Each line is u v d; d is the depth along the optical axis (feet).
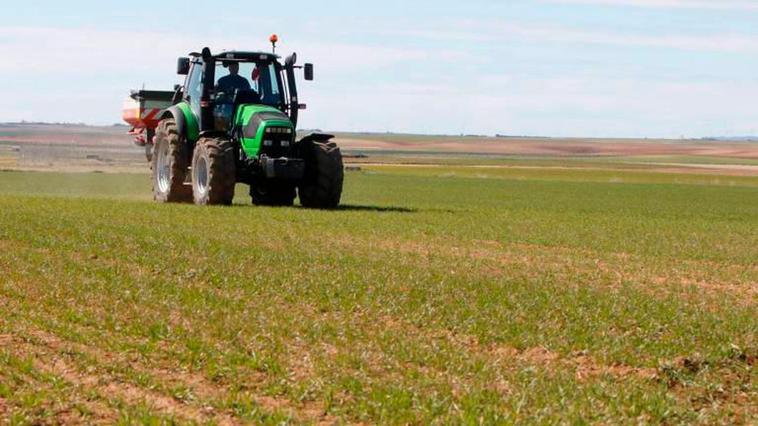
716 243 93.09
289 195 115.44
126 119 135.95
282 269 60.70
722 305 55.01
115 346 40.09
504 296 53.47
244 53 108.68
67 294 50.72
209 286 54.95
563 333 44.50
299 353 39.83
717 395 36.99
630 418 32.63
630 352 41.73
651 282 63.87
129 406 32.68
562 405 33.32
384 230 89.04
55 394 33.78
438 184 228.43
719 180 318.65
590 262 73.10
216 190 105.50
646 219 124.67
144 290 51.83
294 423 31.22
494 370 37.73
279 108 110.01
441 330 45.09
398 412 32.17
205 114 108.99
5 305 48.11
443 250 76.54
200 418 31.89
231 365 37.63
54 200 114.52
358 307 49.16
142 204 108.88
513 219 110.42
